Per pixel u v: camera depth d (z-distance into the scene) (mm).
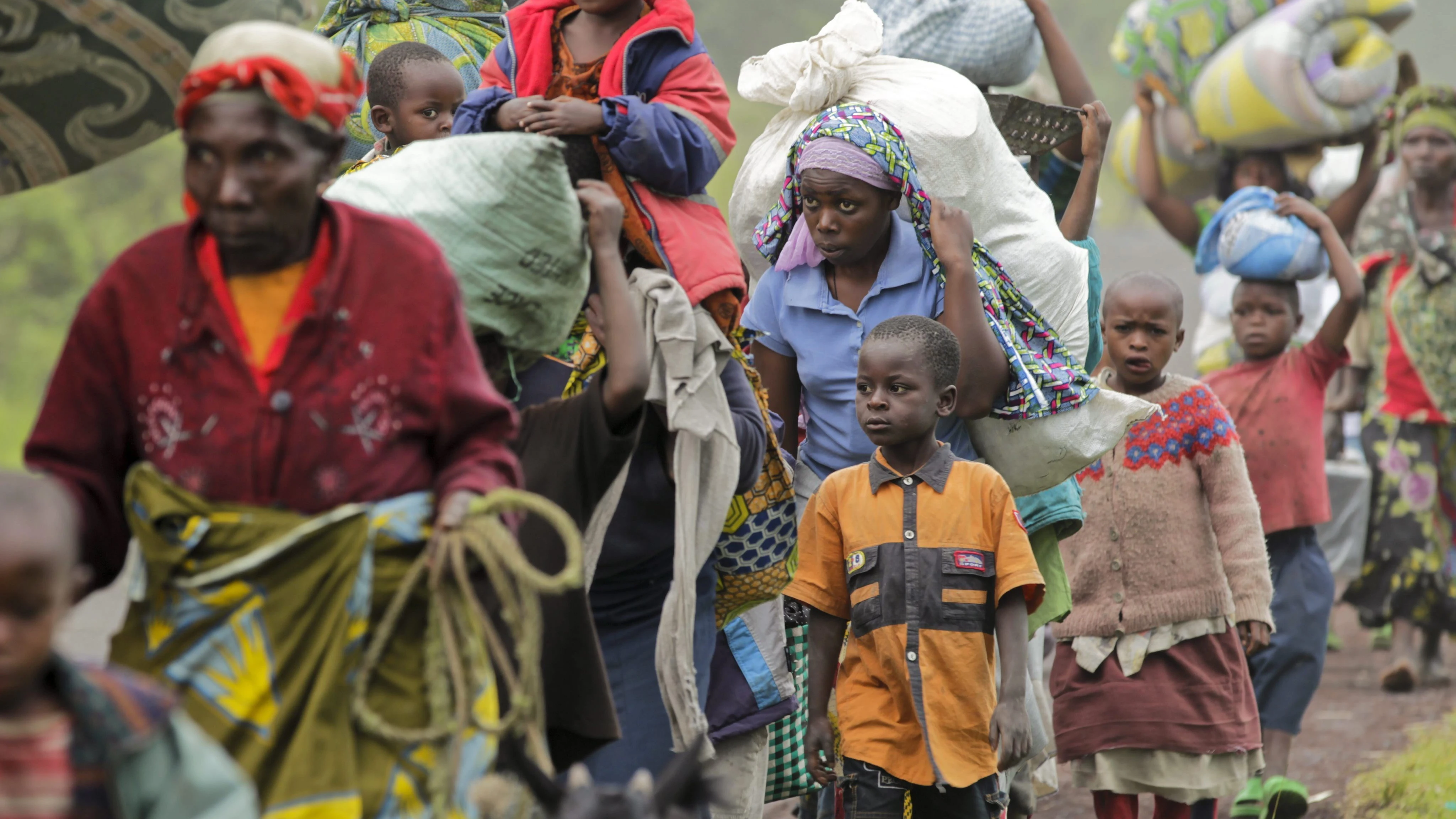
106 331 7914
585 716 10297
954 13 18172
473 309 9672
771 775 14234
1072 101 18797
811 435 14617
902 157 13914
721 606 12445
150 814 6562
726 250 11898
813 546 13422
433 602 7922
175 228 8008
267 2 10266
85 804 6379
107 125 10523
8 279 55750
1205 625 15930
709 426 10945
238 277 7922
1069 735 16125
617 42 11969
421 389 7922
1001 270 14508
